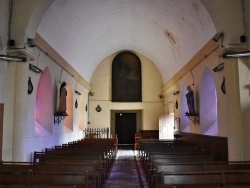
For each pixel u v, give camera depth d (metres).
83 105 18.25
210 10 7.88
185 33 11.73
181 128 14.75
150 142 13.85
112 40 17.94
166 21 12.55
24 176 4.78
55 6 9.23
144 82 21.16
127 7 13.34
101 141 14.78
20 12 7.44
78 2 10.48
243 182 4.80
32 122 9.03
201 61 10.98
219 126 9.13
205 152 8.77
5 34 7.24
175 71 16.16
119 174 10.31
